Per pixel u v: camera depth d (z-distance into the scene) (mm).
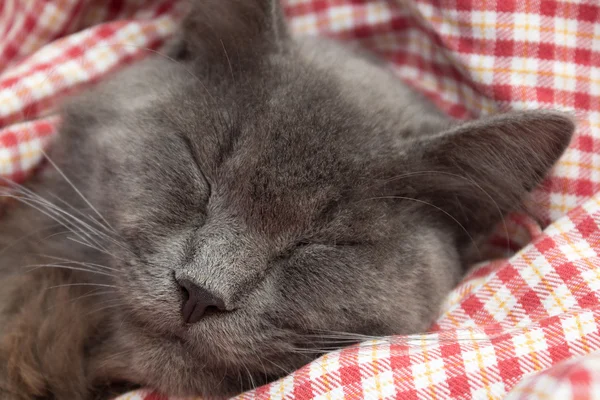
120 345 228
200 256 213
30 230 259
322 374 204
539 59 272
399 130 241
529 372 197
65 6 293
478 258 272
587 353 196
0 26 307
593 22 270
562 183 262
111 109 251
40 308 240
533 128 229
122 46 292
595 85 270
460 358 202
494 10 273
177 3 303
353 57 276
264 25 241
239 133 228
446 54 292
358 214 225
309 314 219
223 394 224
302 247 222
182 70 250
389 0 309
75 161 252
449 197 248
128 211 227
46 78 277
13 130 267
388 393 198
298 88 236
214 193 224
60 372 233
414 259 235
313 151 224
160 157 231
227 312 212
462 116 302
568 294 222
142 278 218
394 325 229
